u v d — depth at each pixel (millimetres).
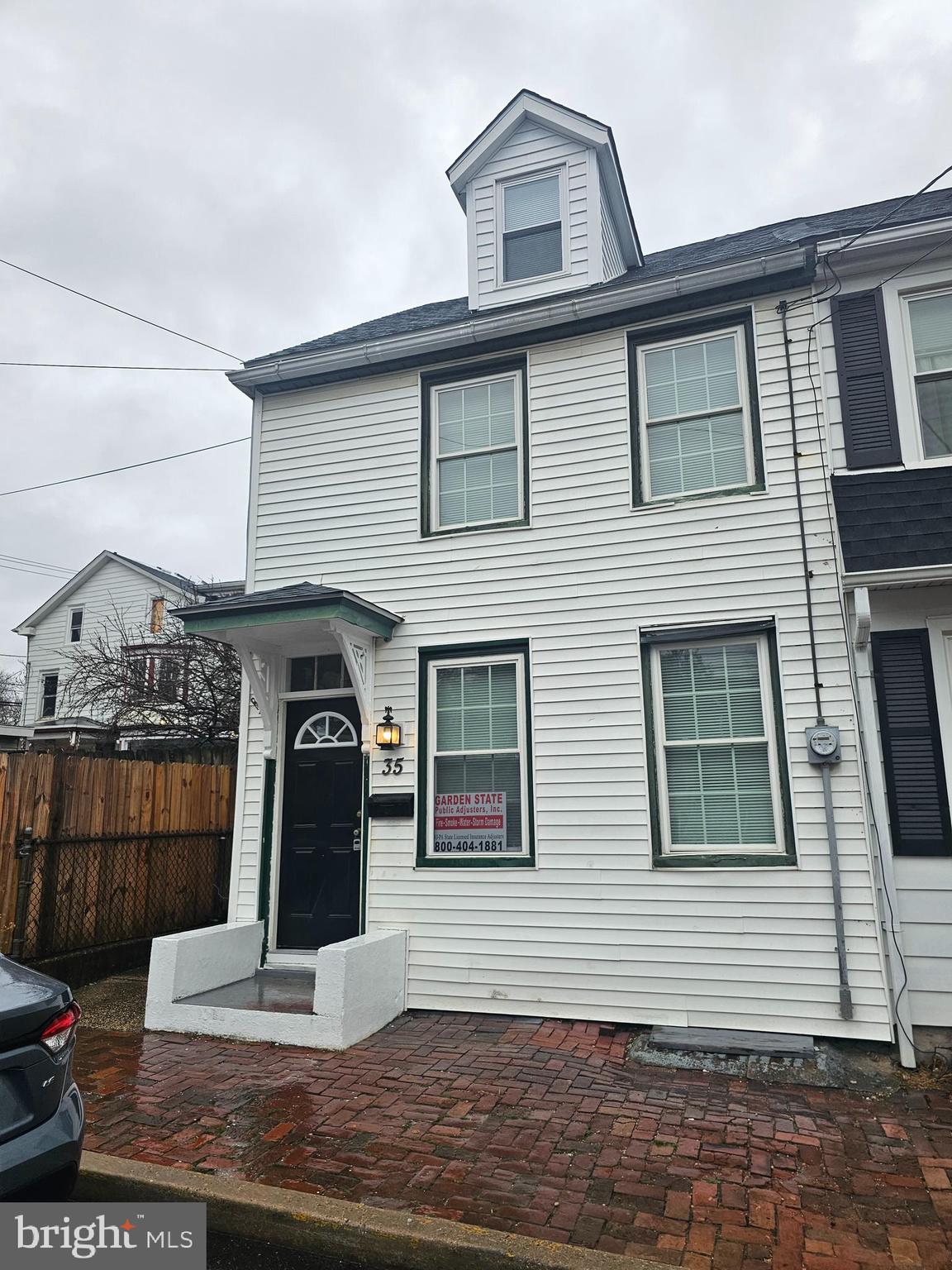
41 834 7086
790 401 6457
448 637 7117
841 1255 3148
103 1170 3832
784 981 5680
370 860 6930
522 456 7258
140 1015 6484
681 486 6742
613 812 6332
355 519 7703
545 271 8008
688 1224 3363
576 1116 4453
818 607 6074
